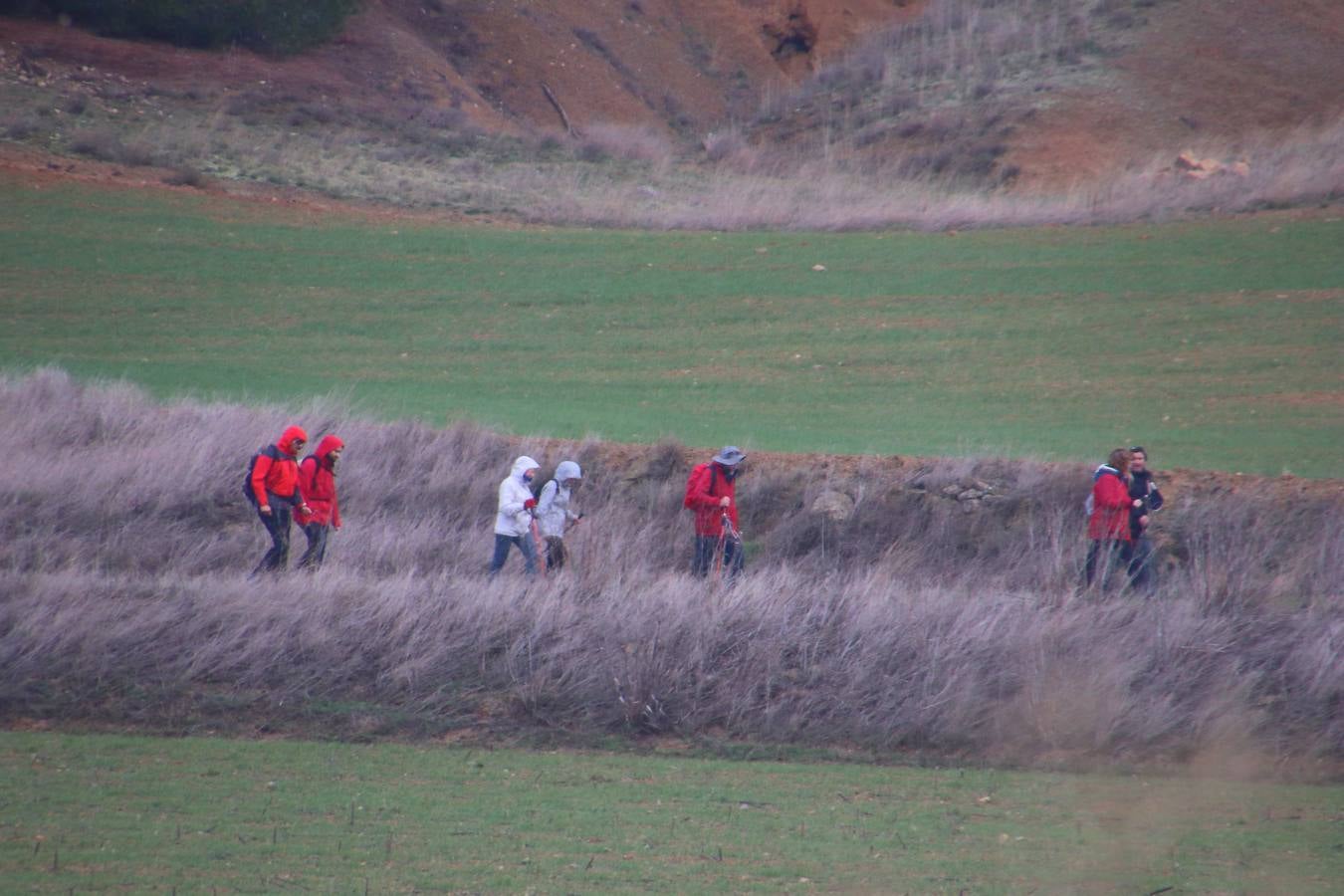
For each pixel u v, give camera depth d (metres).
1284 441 66.75
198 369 87.56
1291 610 39.97
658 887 24.17
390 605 38.84
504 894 23.66
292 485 45.88
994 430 72.31
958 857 26.03
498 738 34.78
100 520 54.06
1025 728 34.91
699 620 38.06
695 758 33.97
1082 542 49.91
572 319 107.88
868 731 35.16
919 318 104.94
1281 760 33.59
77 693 35.62
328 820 27.78
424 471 61.28
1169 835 27.70
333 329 102.75
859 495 56.97
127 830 26.67
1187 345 91.94
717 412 79.12
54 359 87.31
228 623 37.91
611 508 57.59
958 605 39.47
